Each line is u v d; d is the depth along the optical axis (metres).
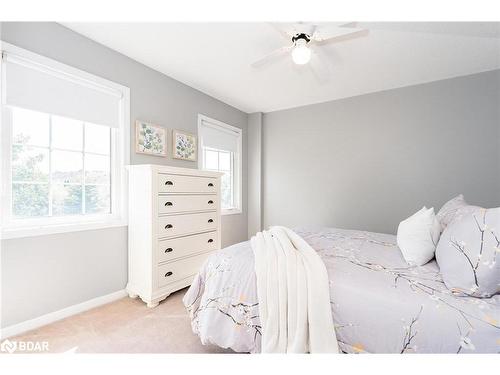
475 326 0.86
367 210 3.38
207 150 3.61
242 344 1.27
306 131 3.83
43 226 1.86
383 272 1.25
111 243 2.26
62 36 1.93
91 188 2.22
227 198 3.96
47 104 1.86
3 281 1.65
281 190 4.05
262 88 3.22
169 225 2.27
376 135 3.31
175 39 2.14
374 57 2.43
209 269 1.58
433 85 2.97
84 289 2.07
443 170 2.93
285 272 1.25
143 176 2.19
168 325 1.83
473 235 1.06
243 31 2.03
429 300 0.98
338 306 1.10
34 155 1.86
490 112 2.70
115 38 2.12
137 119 2.51
